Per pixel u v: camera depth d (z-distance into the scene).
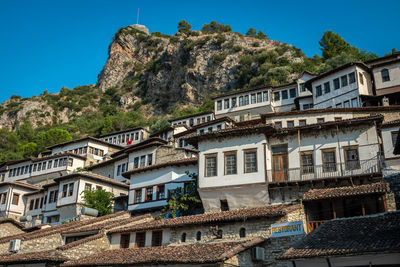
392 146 33.81
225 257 21.34
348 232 20.38
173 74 125.00
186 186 37.59
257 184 30.22
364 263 18.20
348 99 48.75
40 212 55.03
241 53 108.19
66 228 34.25
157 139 56.44
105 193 45.22
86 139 75.31
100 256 28.34
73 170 65.19
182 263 22.77
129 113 125.50
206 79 108.25
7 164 75.31
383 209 25.92
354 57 81.75
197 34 130.00
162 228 28.97
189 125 73.25
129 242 30.39
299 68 88.31
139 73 149.62
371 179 28.64
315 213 27.75
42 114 147.00
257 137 31.84
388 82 48.44
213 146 32.94
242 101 67.88
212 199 31.66
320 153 31.56
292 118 42.88
